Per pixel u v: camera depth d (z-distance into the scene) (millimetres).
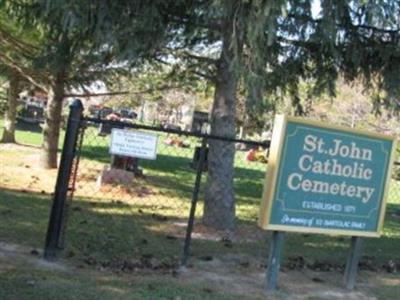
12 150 18219
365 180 6645
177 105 43969
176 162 20109
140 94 14930
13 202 9414
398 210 15219
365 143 6570
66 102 24047
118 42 7727
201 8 8148
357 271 7621
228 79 8883
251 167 24344
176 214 10062
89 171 14453
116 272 6164
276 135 6066
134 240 7723
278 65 8773
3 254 6273
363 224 6703
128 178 12859
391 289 6949
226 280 6441
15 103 20703
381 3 7492
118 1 7574
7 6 10516
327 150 6324
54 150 14219
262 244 8477
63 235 6434
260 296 6031
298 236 9641
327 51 8586
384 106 9141
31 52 13492
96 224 8430
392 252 9195
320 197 6352
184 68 10305
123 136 6477
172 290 5750
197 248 7742
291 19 7887
